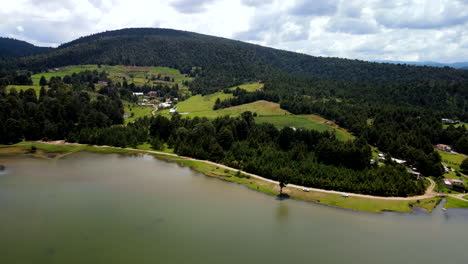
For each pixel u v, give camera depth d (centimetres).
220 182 12925
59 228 8469
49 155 16162
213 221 9300
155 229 8656
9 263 6869
